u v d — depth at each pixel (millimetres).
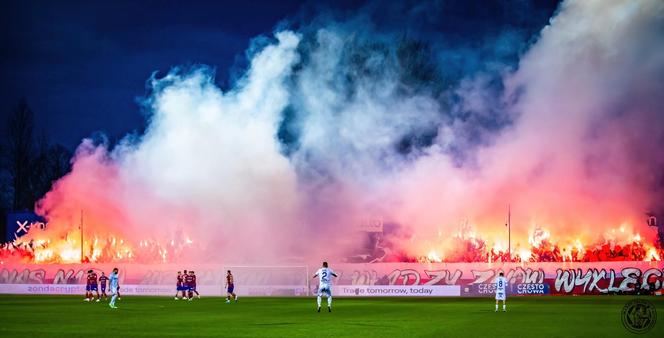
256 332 28266
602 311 39469
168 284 65938
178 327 30641
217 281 65000
